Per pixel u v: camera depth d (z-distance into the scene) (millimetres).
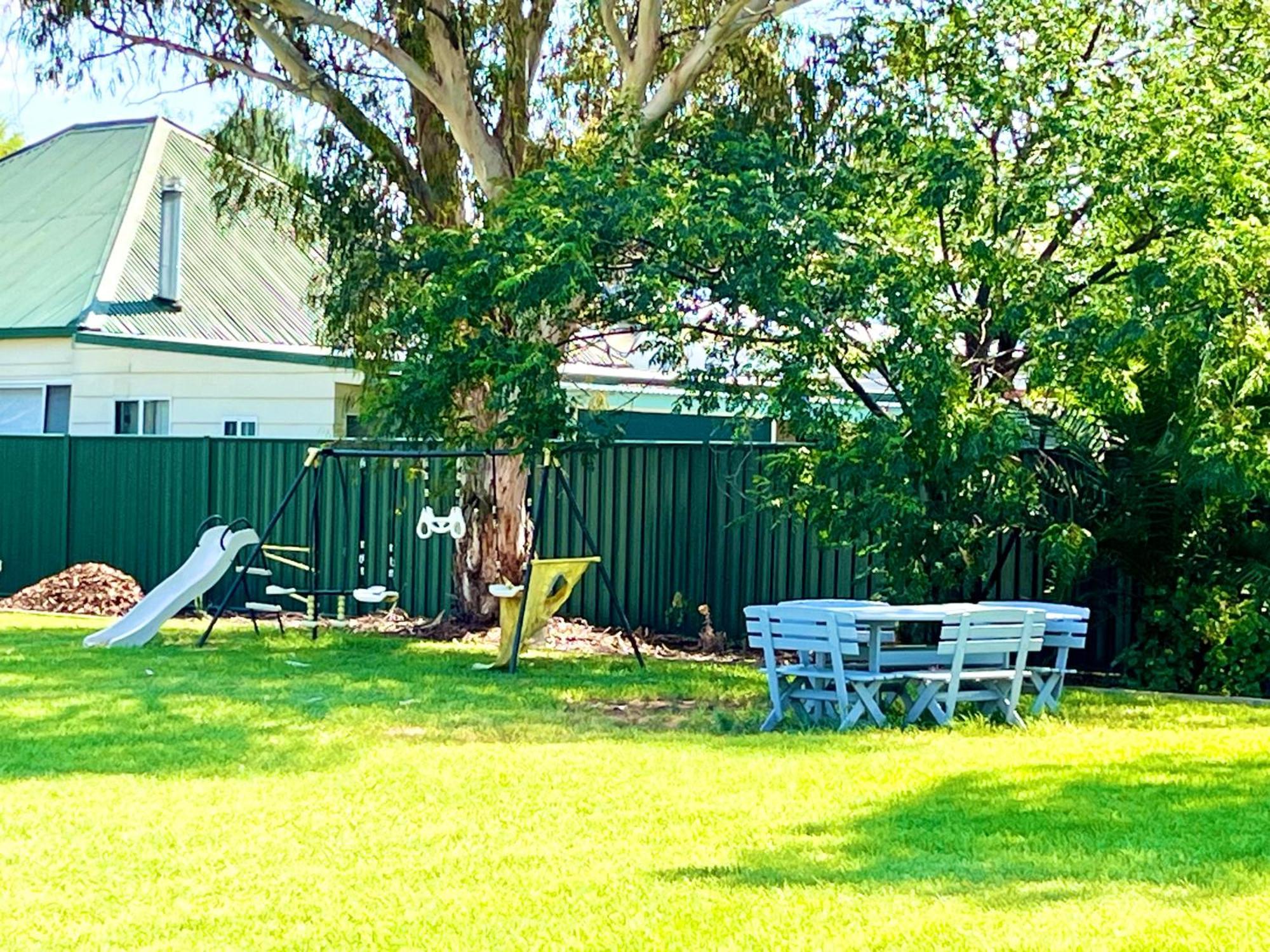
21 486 21594
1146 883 6355
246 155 17359
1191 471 12281
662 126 15906
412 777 8719
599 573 17625
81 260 23953
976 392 13148
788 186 13742
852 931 5668
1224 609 13242
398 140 17344
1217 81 13016
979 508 13297
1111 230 13320
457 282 13633
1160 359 12531
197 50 16750
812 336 12750
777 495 14375
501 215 14273
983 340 13922
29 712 11078
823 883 6395
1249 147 11945
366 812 7789
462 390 15281
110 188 25969
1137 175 12539
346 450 16266
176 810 7812
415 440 15422
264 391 21922
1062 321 12812
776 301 12703
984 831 7336
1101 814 7688
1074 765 9070
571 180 13602
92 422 22734
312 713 11227
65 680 12898
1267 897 6090
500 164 16609
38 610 19969
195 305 23547
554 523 18000
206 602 19938
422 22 16125
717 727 10945
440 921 5879
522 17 16844
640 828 7453
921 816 7664
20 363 23234
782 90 16234
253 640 16547
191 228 25297
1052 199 13102
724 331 13500
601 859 6844
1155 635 13844
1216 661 13281
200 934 5738
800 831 7379
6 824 7465
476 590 17703
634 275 13266
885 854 6898
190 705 11516
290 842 7133
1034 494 13227
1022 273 12961
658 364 14148
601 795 8242
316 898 6203
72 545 21219
